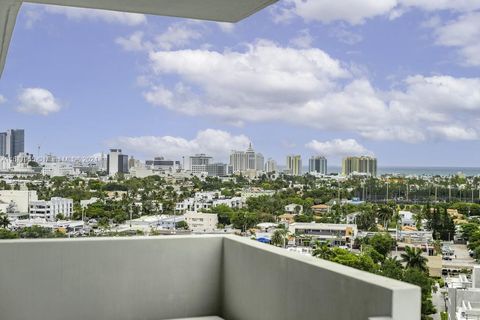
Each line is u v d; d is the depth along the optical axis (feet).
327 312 8.09
